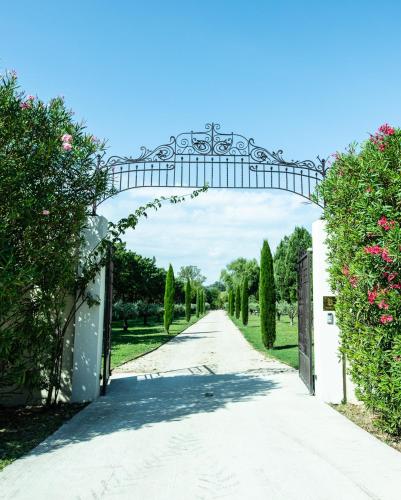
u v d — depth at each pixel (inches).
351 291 223.6
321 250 275.6
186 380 346.6
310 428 204.5
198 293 2269.9
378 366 194.2
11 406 262.5
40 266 225.5
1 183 199.3
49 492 133.6
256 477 144.9
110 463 159.2
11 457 167.2
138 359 503.2
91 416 231.5
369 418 225.8
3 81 214.5
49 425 217.2
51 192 229.9
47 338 254.2
